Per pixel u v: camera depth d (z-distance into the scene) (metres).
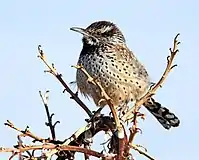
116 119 5.66
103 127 6.55
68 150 5.42
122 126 5.62
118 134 5.54
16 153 5.00
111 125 6.46
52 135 6.11
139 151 5.71
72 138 6.08
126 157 5.55
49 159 5.23
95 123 6.47
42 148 5.23
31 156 5.17
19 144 5.14
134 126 5.51
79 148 5.40
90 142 6.30
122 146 5.52
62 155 5.67
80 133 6.26
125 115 6.65
